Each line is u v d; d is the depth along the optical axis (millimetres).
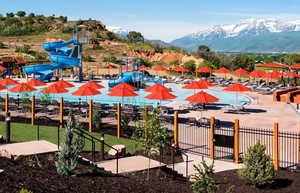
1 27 92938
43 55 69062
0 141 15078
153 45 91000
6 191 7305
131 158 14297
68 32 92625
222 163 15328
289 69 52938
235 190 11945
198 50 86500
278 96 14477
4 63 53188
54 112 25250
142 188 10195
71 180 9438
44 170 10102
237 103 33375
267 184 12531
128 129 20562
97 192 8781
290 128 22609
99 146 16375
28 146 13570
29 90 23656
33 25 97375
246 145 18062
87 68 62750
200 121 22969
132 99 35938
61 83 25609
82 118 24094
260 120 25281
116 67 62250
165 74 61344
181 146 17953
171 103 33406
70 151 10055
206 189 10430
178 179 12750
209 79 51156
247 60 76438
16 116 23484
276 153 14430
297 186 12469
